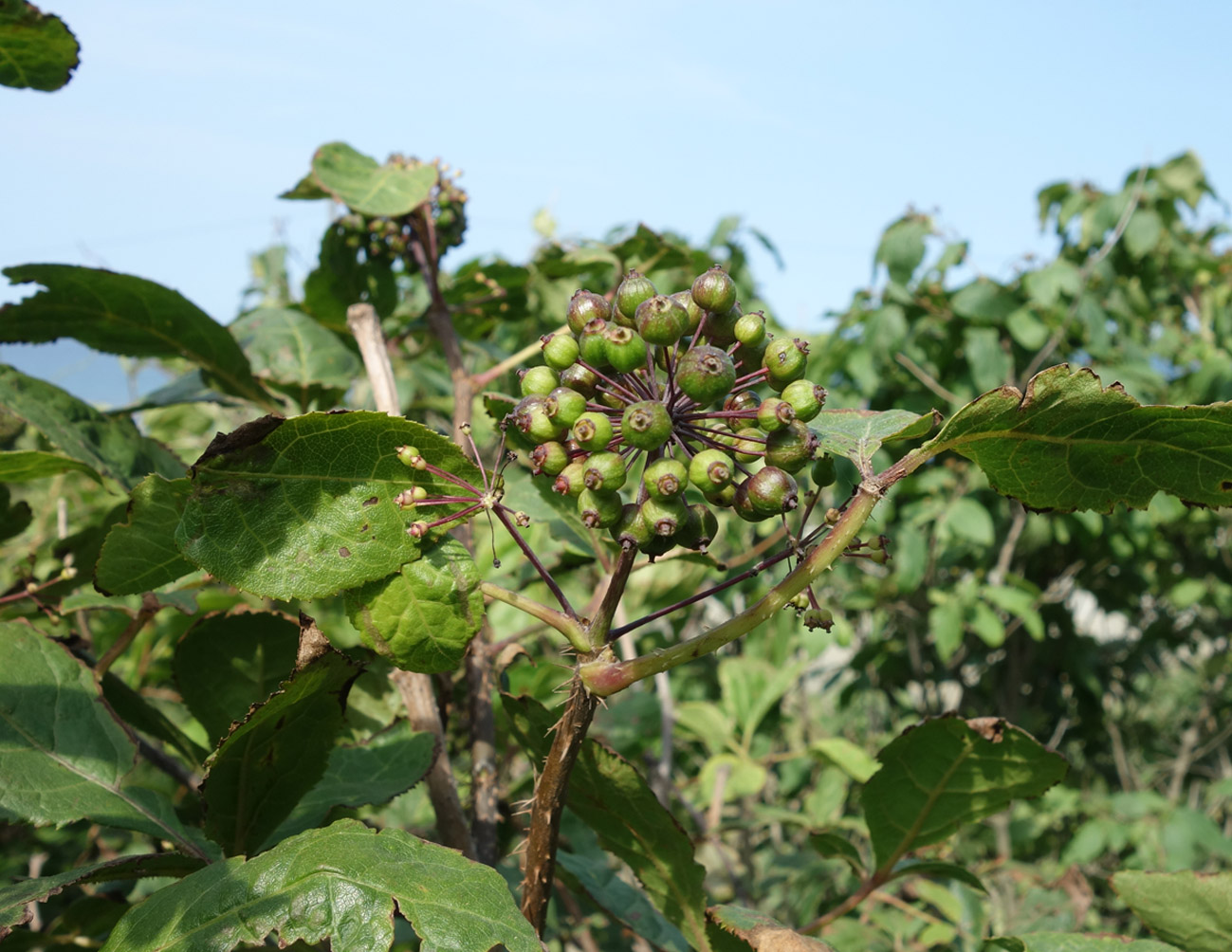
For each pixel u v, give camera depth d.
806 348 0.24
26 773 0.28
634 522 0.24
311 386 0.44
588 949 0.54
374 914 0.22
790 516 0.57
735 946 0.30
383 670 0.38
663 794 0.56
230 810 0.28
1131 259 1.00
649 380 0.24
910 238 0.90
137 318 0.41
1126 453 0.25
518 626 0.58
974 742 0.31
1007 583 0.98
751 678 0.71
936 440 0.25
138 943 0.23
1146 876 0.34
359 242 0.46
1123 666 1.16
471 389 0.43
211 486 0.25
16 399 0.37
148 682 0.64
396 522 0.25
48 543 0.60
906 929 0.63
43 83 0.30
